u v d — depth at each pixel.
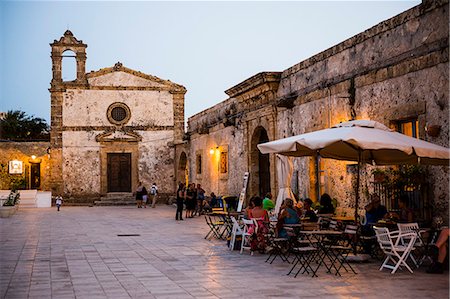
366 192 14.84
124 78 41.50
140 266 11.38
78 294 8.70
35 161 42.59
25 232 19.19
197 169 34.31
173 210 33.28
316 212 15.46
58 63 40.62
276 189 21.53
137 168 41.44
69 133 40.56
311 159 18.27
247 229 13.43
